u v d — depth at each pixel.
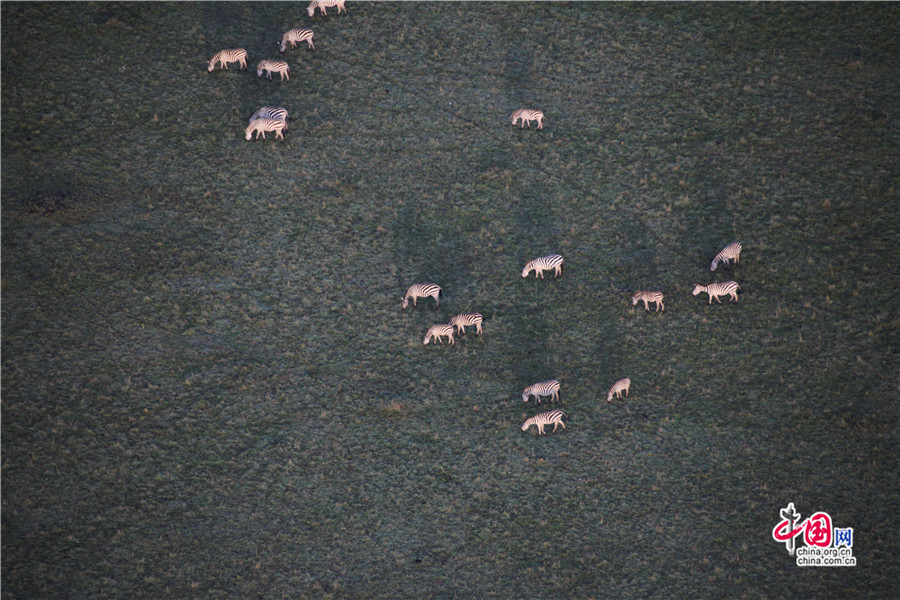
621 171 139.50
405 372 118.38
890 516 104.56
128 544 103.00
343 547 104.00
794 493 107.00
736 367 118.06
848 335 119.81
